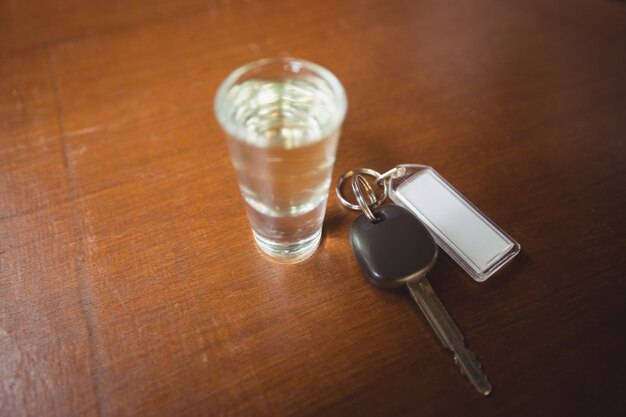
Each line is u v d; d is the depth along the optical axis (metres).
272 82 0.18
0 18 0.32
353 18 0.32
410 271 0.18
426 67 0.28
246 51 0.29
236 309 0.19
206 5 0.33
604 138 0.24
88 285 0.20
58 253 0.20
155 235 0.21
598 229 0.21
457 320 0.18
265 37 0.30
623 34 0.30
